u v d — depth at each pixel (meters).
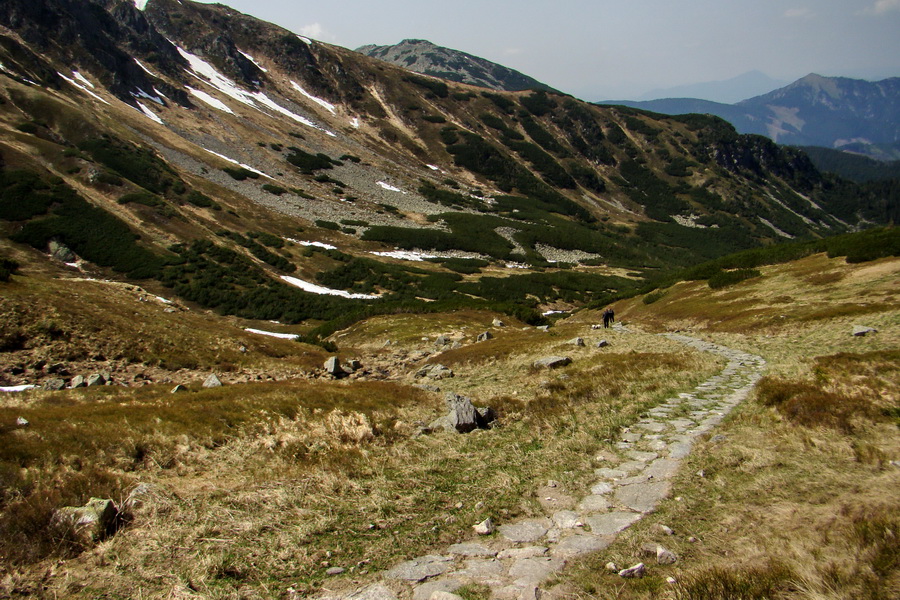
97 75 165.00
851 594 4.82
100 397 20.62
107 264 87.00
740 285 57.12
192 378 30.19
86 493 9.10
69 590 6.61
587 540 7.51
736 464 9.98
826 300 39.97
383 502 9.63
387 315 71.12
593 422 14.82
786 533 6.52
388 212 177.00
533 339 38.94
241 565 7.24
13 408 15.09
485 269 148.75
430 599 6.06
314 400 18.38
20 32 155.62
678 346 31.75
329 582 6.72
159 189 121.19
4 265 40.38
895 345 22.88
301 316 89.31
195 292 87.25
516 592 6.09
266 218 138.25
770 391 14.71
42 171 98.62
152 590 6.61
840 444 9.93
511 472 11.15
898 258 44.31
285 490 10.16
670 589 5.59
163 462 11.57
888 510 6.36
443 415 17.41
